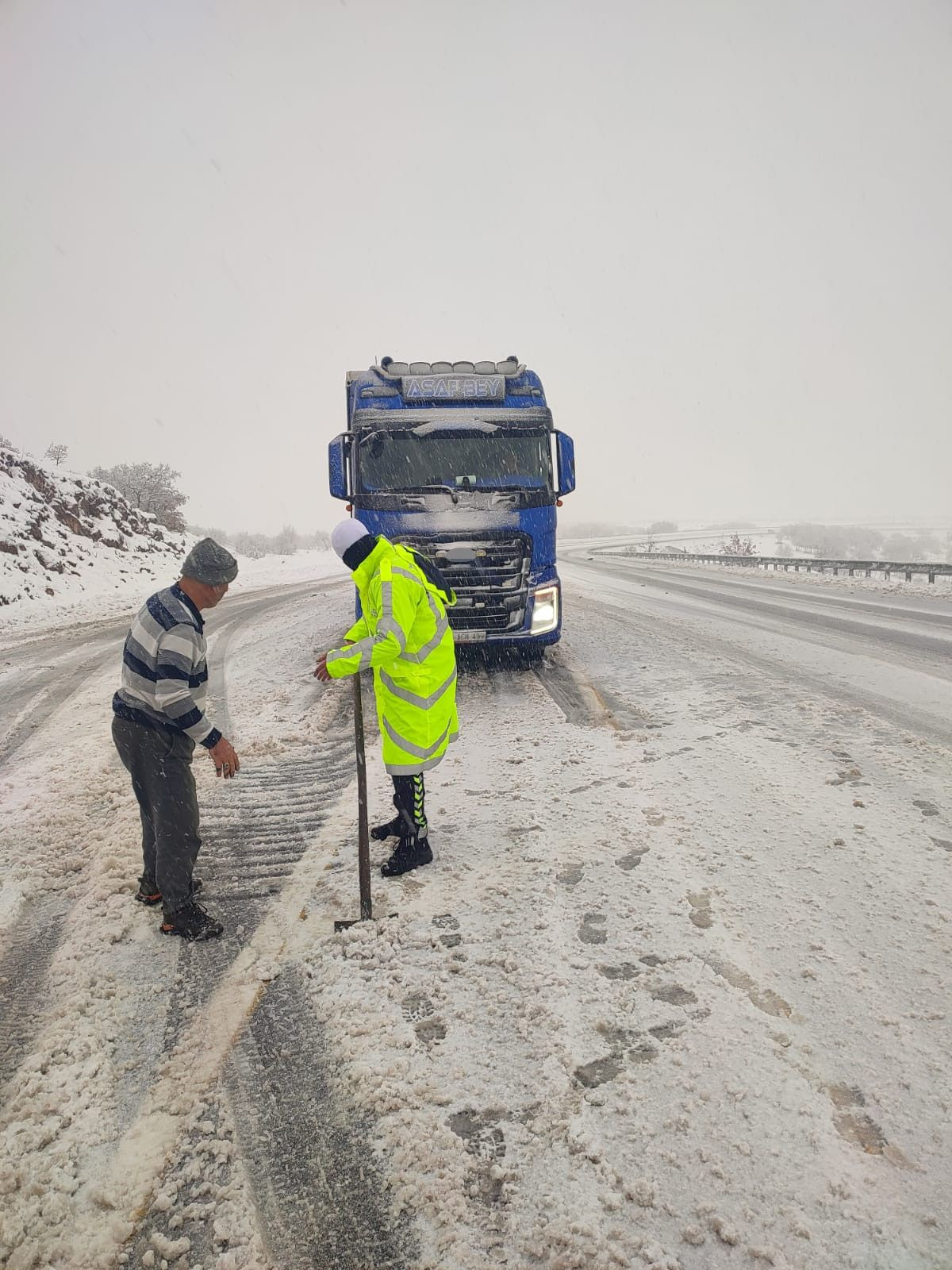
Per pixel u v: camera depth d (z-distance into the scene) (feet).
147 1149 6.54
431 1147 6.34
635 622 38.96
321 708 22.29
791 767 15.28
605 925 9.64
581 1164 6.08
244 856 12.47
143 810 10.52
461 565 23.13
